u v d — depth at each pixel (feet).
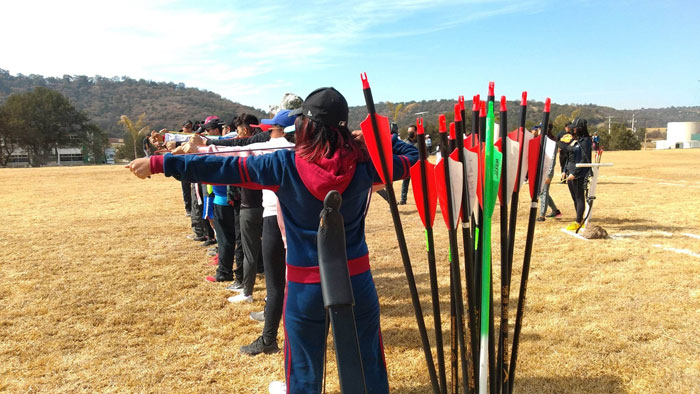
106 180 65.77
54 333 13.33
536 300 14.79
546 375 10.44
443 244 23.15
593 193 23.15
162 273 19.03
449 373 10.53
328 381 10.71
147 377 10.87
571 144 23.86
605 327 12.69
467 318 7.16
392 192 6.43
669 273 17.11
